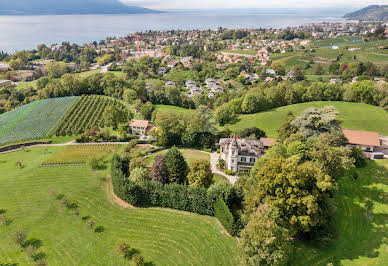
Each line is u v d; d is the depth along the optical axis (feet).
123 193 243.19
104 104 566.77
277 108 516.73
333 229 197.06
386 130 377.09
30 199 254.47
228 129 408.05
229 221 201.77
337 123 290.76
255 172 248.32
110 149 376.27
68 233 213.05
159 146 388.98
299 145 242.78
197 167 258.37
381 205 217.97
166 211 234.58
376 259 173.06
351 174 252.62
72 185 274.77
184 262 185.98
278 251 156.25
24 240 205.67
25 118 486.38
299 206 183.52
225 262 184.24
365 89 487.20
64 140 414.21
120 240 205.36
